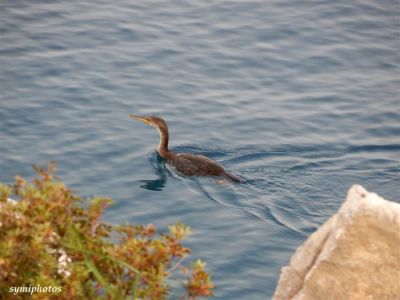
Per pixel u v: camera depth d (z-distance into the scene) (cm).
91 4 3619
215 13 3581
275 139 2811
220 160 2711
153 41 3344
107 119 2855
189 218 2367
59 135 2734
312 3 3700
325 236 1172
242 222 2355
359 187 1159
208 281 1073
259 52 3319
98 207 1111
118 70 3138
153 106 2945
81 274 1045
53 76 3069
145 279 1073
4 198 1118
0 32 3334
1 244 1040
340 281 1124
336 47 3394
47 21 3441
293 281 1189
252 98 3033
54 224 1084
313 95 3075
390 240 1101
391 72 3266
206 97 3016
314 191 2547
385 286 1113
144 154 2692
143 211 2384
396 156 2750
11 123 2775
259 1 3703
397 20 3603
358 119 2950
